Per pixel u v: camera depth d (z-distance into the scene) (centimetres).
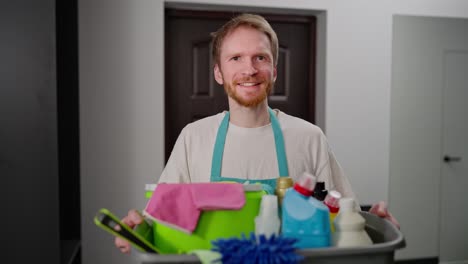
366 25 286
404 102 305
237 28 97
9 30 164
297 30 298
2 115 164
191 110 286
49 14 166
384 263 66
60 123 230
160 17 260
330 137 285
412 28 301
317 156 109
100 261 260
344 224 74
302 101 301
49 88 167
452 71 312
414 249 312
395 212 307
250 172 104
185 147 110
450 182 316
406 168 308
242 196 76
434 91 310
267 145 106
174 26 281
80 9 253
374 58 288
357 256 65
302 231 69
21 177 166
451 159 315
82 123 256
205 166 107
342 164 288
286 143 107
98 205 259
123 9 256
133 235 69
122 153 260
